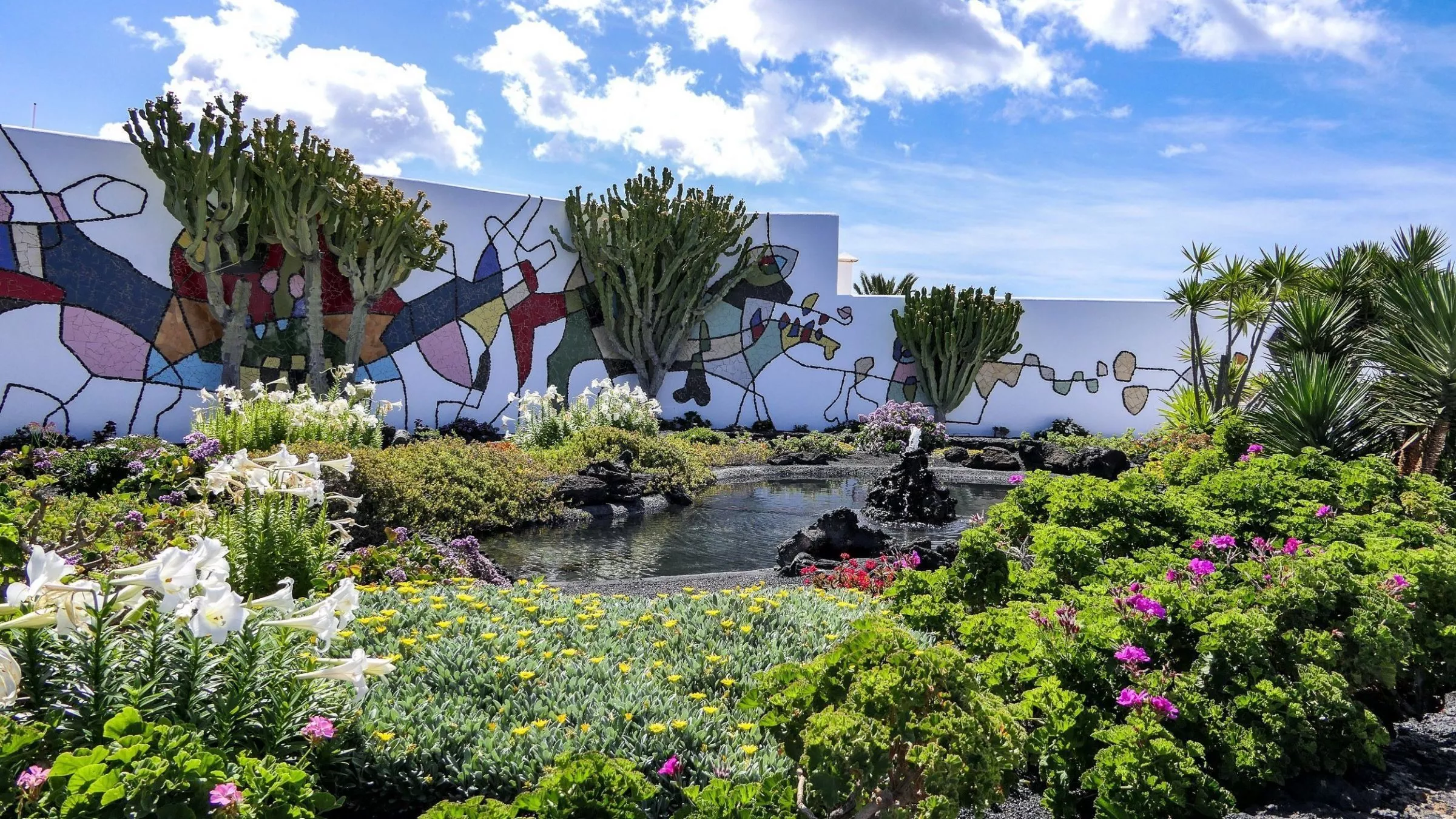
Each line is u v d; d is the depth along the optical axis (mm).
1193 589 3506
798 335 19484
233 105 12641
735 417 19047
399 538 6672
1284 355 10391
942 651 2369
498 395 16234
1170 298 16906
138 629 2557
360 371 14523
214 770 1925
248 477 3809
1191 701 3016
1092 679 3154
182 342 12891
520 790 2684
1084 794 2926
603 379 17672
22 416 11750
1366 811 2949
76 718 2268
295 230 13234
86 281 12133
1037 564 4434
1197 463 6688
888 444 17172
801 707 2377
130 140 11953
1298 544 4305
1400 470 7578
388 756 2715
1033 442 15656
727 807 2098
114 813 1760
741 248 18531
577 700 3148
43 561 2094
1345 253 11406
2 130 11484
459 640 3621
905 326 19781
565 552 8273
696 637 4020
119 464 8883
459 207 15664
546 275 16828
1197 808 2721
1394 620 3541
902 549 7367
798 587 5699
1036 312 20938
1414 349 7895
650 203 17094
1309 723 3059
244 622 2197
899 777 2260
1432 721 3789
